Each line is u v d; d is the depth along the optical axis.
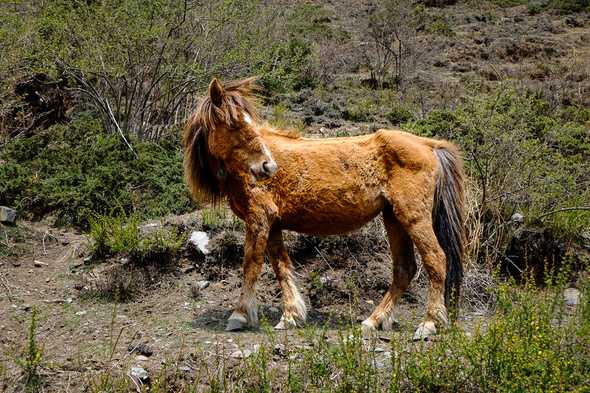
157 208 7.67
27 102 9.88
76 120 9.79
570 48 22.23
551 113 13.06
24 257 6.75
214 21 9.75
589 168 8.80
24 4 10.18
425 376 4.20
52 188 7.75
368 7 24.56
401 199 5.33
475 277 6.59
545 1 30.56
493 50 21.09
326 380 4.28
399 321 5.89
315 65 16.36
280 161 5.38
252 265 5.34
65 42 9.24
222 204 6.89
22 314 5.65
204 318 5.64
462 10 28.31
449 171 5.54
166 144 9.25
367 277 6.52
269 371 4.50
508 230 7.07
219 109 5.23
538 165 7.92
